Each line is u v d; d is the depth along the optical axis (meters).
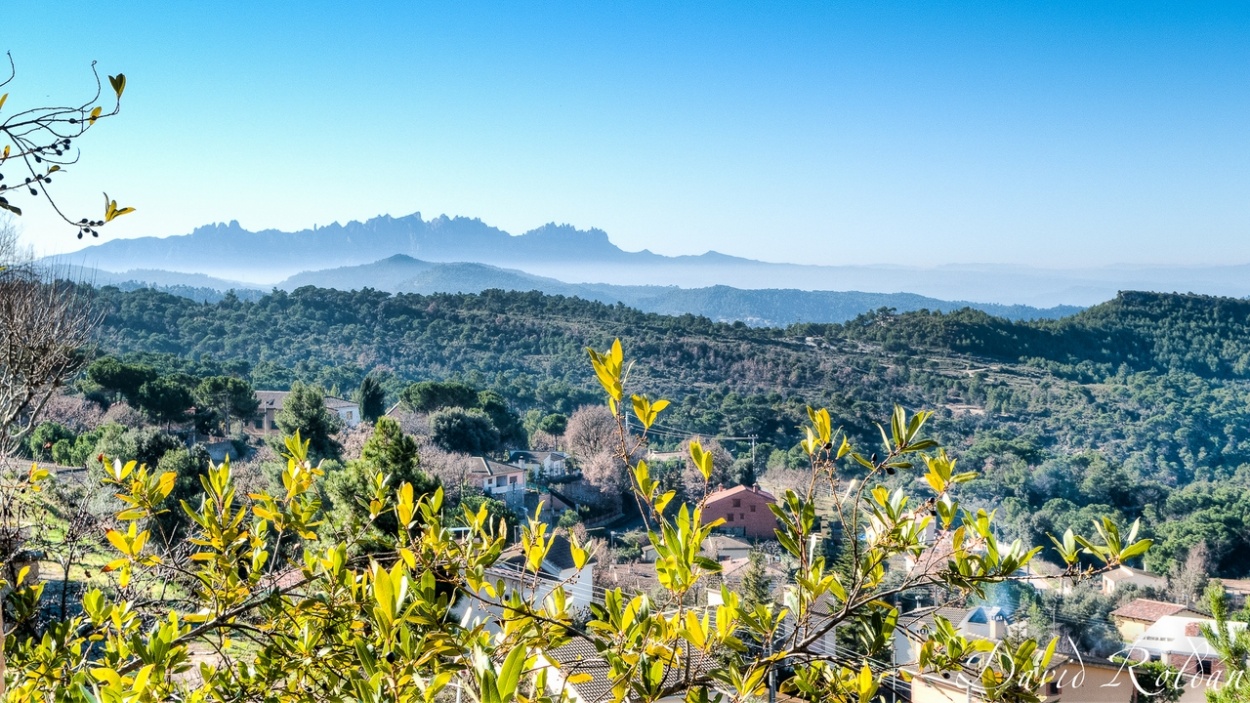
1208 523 50.66
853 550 2.33
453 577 2.93
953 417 113.81
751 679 2.16
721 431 87.31
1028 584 31.11
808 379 126.31
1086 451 98.00
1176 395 125.94
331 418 52.97
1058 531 60.94
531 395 99.00
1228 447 104.56
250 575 3.29
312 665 2.97
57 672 3.21
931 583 2.28
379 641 2.27
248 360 114.62
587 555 2.64
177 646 3.09
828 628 2.30
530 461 62.19
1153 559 49.59
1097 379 143.62
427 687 2.18
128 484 3.30
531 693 2.58
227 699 3.07
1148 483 72.75
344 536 3.46
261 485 16.03
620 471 53.81
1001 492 71.25
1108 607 28.72
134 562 3.35
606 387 2.23
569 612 2.64
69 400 39.28
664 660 2.26
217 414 50.03
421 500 3.13
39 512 5.05
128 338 106.50
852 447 2.36
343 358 124.06
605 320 158.62
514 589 2.45
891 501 2.35
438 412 60.75
